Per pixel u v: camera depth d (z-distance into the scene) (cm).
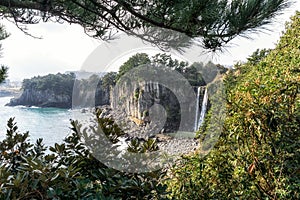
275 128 187
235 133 204
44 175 122
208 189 214
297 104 192
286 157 185
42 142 176
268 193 189
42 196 119
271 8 183
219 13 179
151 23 184
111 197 128
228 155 219
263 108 186
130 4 185
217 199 210
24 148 168
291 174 184
